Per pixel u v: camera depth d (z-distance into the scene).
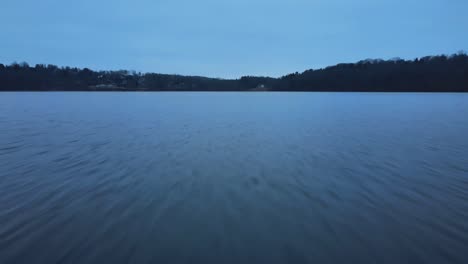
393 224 5.22
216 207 5.99
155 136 14.88
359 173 8.37
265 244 4.57
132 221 5.35
